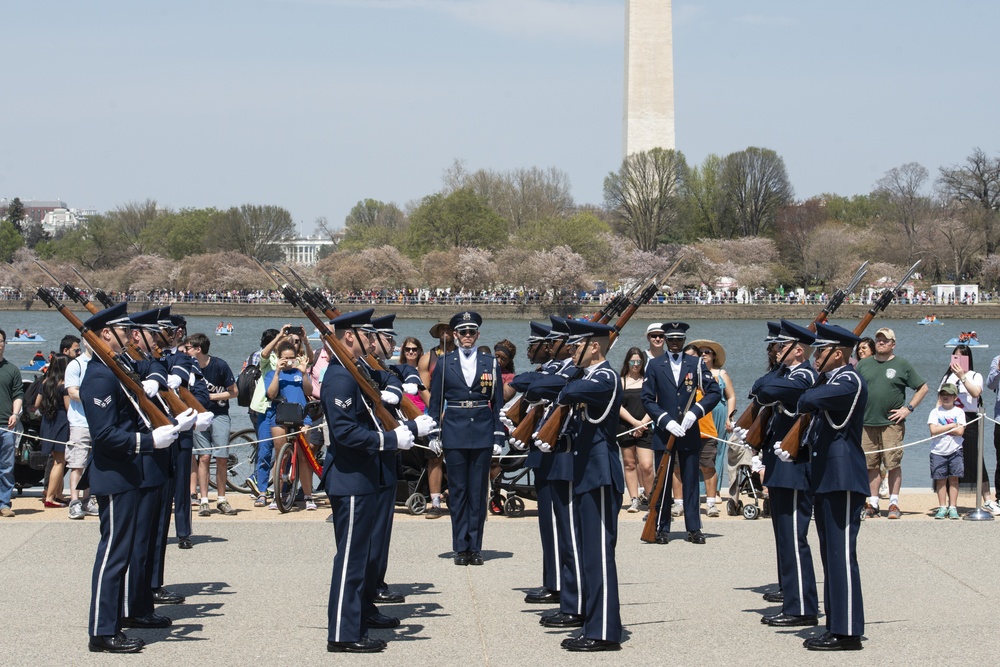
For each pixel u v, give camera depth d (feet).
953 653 32.91
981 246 406.82
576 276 378.12
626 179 416.87
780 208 474.49
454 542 44.65
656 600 38.96
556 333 36.68
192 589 39.83
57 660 31.73
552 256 383.65
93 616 32.53
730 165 474.90
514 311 374.63
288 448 54.70
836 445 33.63
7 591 38.96
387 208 648.79
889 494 56.08
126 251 513.04
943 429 52.65
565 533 35.47
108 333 33.94
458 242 438.81
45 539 46.85
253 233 446.19
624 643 33.81
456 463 44.39
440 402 45.32
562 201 560.61
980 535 49.11
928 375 207.00
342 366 33.76
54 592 38.86
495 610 37.60
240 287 422.82
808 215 471.62
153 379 34.76
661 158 408.05
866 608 37.96
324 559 44.37
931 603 38.55
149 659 31.89
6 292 399.85
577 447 34.35
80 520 51.08
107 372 33.04
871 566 43.68
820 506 33.86
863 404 33.68
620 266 405.39
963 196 413.59
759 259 431.43
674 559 45.27
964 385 59.41
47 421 54.70
